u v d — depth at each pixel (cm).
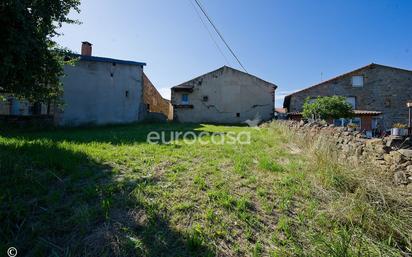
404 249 215
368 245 213
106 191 284
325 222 245
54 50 536
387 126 2061
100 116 1473
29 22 427
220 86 2117
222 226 233
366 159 362
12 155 376
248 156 499
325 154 404
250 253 202
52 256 190
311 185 332
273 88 2100
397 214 248
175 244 206
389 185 291
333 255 196
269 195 304
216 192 297
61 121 1339
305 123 813
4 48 396
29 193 269
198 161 449
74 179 314
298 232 230
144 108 1767
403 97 2070
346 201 268
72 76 1391
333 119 1620
